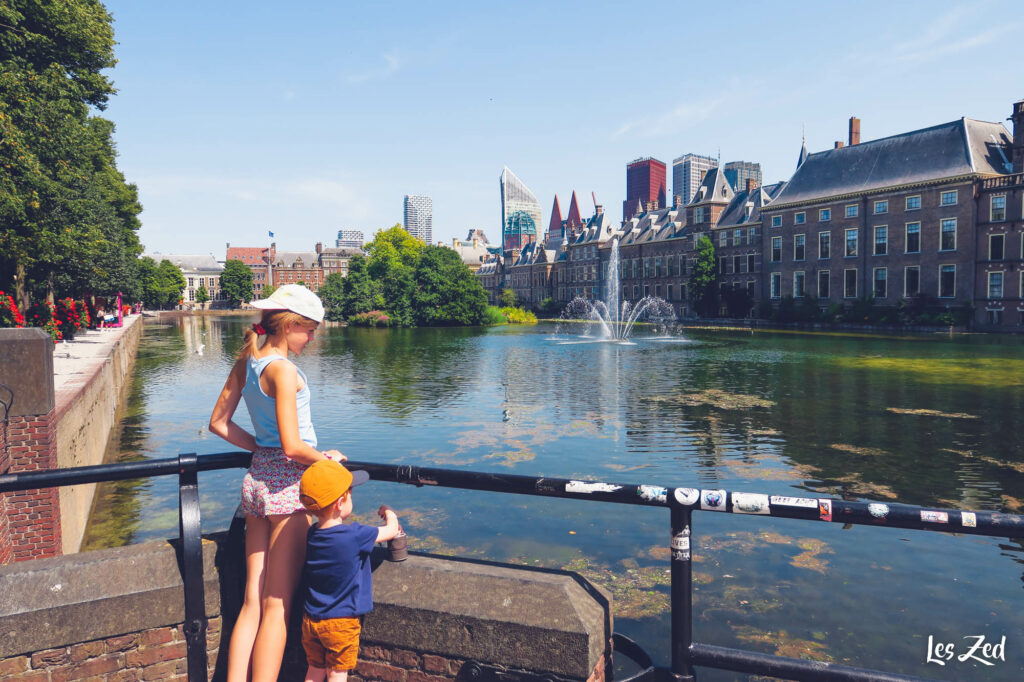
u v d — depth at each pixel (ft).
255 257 599.98
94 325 134.31
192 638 8.18
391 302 267.39
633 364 103.71
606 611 7.69
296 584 7.97
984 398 65.98
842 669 6.66
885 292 181.68
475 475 7.78
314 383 84.64
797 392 71.82
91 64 77.92
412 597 7.92
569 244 355.36
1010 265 151.84
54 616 7.78
